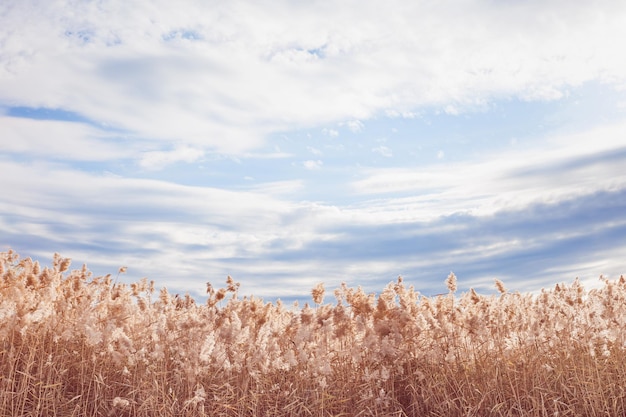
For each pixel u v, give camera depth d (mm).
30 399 7012
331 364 8141
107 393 7277
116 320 8125
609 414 6578
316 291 8703
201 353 7066
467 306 8703
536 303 8781
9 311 7324
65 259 9000
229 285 8922
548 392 7090
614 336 7297
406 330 8219
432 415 7184
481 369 7562
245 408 7262
